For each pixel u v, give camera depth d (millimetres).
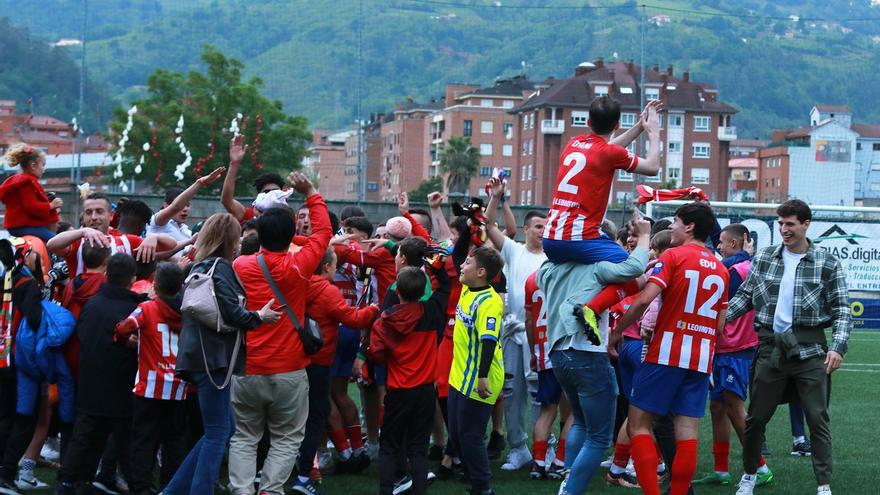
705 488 9109
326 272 8570
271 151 73438
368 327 8805
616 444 9188
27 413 8102
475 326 8094
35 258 8367
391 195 148000
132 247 8750
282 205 7867
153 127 69812
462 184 110500
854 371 17844
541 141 106125
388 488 8141
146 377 7750
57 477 8078
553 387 9195
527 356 9648
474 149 110438
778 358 8445
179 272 7777
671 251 7676
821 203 117438
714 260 7742
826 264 8500
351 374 9414
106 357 7852
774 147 123000
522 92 135375
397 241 9930
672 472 7699
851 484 9297
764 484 9227
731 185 129250
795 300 8453
